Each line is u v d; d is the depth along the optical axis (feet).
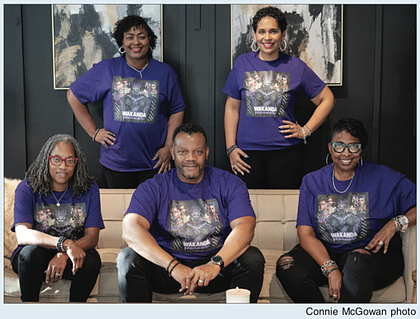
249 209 6.50
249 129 8.57
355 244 6.76
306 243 6.63
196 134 6.44
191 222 6.51
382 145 9.40
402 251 6.68
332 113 9.39
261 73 8.43
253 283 6.04
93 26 9.20
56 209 6.86
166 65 8.87
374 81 9.23
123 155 8.79
